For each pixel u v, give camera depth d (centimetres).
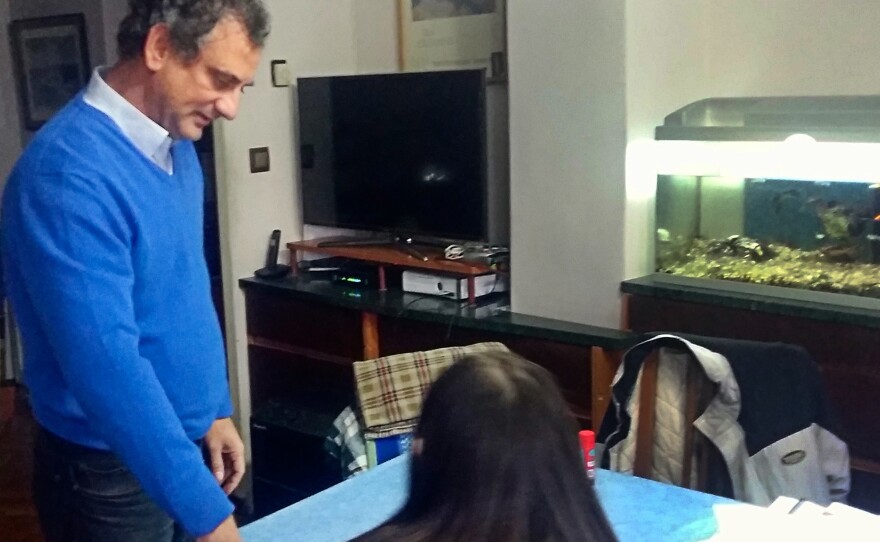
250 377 372
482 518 82
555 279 293
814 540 143
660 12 277
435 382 90
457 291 318
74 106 147
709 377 179
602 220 280
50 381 153
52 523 163
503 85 335
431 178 328
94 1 454
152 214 149
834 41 275
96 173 139
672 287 267
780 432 182
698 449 186
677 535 154
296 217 382
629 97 271
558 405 88
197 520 137
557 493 84
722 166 260
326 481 321
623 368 191
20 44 501
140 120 148
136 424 133
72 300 132
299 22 369
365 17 381
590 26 273
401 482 179
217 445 180
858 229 239
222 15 141
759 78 290
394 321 321
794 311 243
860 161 234
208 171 445
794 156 245
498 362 91
